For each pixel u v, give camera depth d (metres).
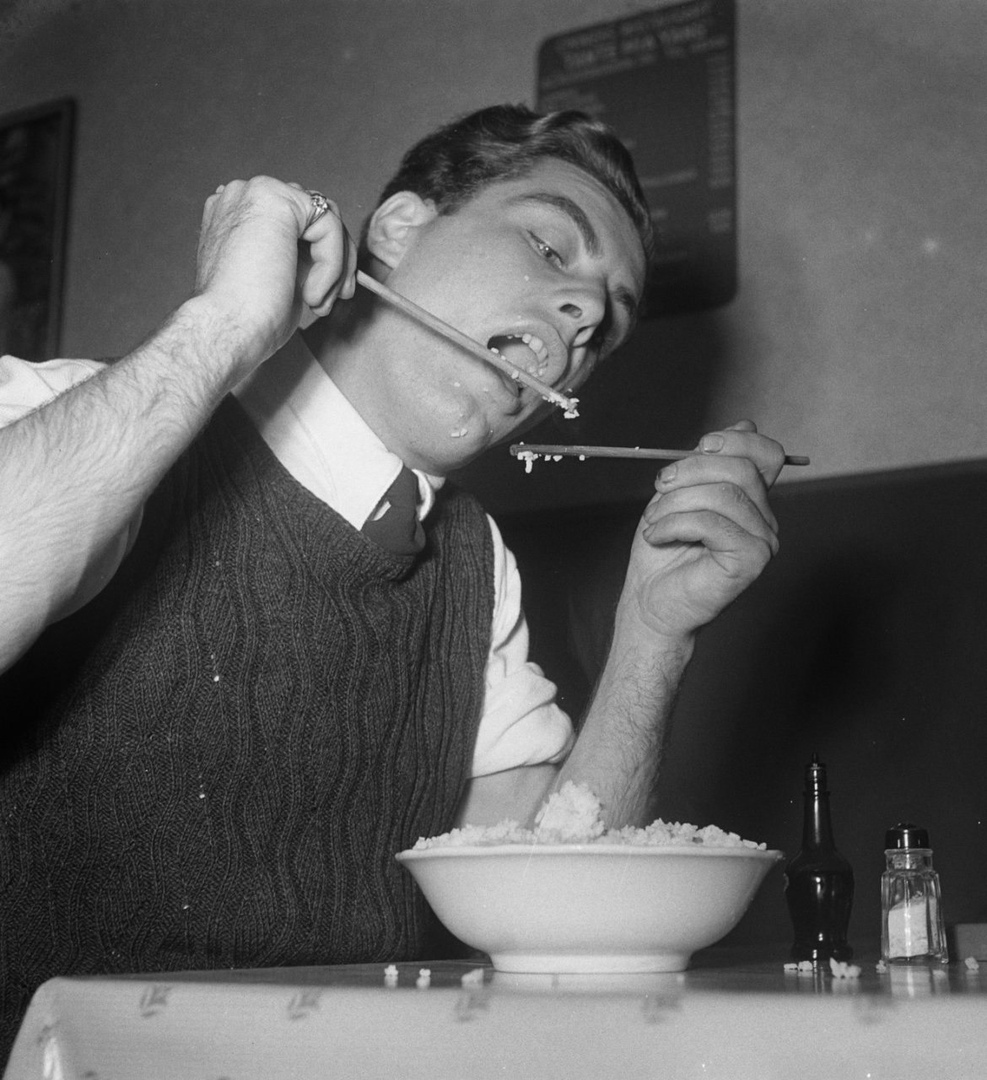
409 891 1.19
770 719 1.99
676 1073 0.62
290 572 1.12
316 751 1.12
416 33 2.49
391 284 1.26
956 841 1.85
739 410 2.12
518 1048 0.65
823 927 1.01
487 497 2.26
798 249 2.12
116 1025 0.72
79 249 2.71
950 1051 0.59
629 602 1.31
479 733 1.34
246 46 2.64
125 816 1.03
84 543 0.88
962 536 1.92
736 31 2.22
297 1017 0.69
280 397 1.19
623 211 1.36
